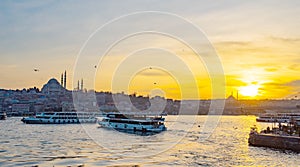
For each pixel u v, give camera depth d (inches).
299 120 5989.2
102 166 2267.5
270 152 2977.4
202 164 2401.6
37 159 2509.8
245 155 2797.7
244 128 6565.0
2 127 6053.2
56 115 7101.4
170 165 2341.3
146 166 2288.4
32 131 5172.2
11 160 2465.6
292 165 2442.2
